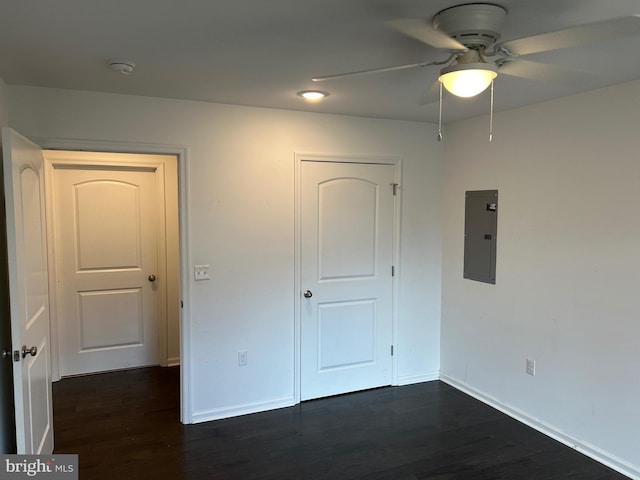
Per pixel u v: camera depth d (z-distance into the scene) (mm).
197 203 3211
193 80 2615
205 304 3289
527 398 3297
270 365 3529
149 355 4500
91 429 3197
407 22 1765
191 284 3236
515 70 1888
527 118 3225
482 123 3613
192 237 3217
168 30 1860
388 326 3969
